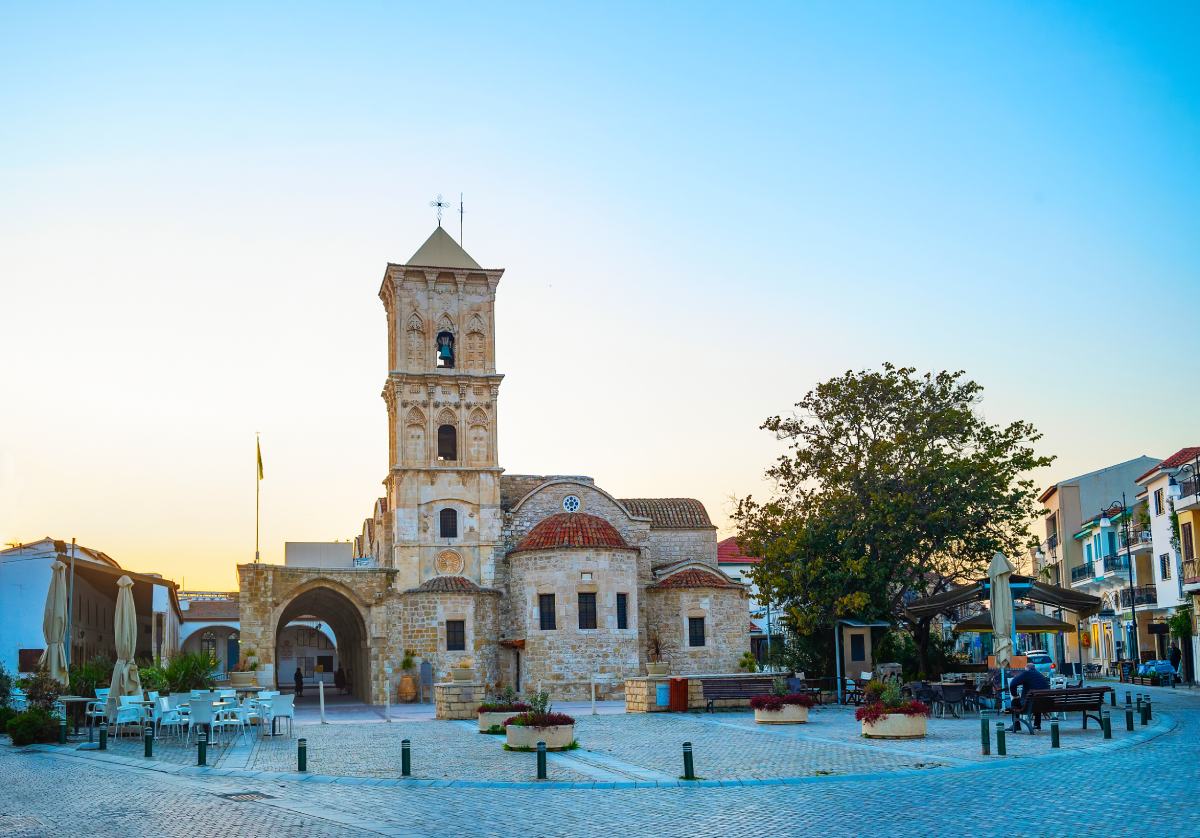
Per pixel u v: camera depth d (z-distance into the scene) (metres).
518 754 29.25
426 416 68.19
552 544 62.03
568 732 29.98
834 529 49.91
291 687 88.38
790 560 49.91
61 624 38.34
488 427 69.06
